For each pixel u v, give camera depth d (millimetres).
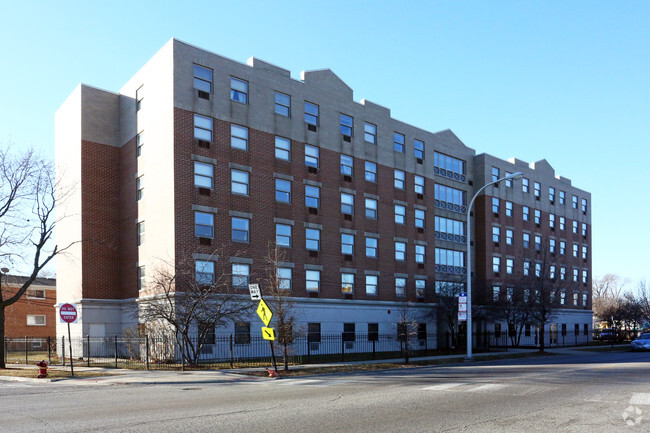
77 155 32812
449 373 20094
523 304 40156
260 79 31922
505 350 37875
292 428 9055
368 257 36500
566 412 10656
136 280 30766
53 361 28594
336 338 33562
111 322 32156
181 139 28016
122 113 33594
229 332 28531
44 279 47562
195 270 27344
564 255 55062
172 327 26109
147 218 29922
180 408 11406
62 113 35469
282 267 31531
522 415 10344
